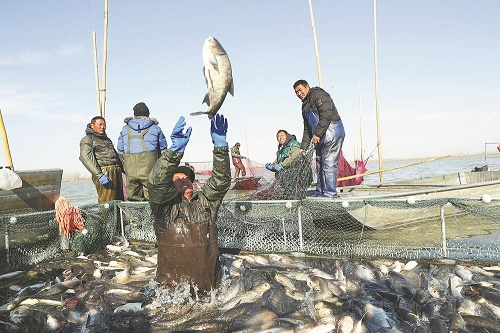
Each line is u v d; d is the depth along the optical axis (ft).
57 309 16.02
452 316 13.19
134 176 28.66
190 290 15.57
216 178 15.80
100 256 23.82
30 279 19.99
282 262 20.63
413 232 25.48
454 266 18.66
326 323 13.60
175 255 15.70
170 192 15.20
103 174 28.71
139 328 13.73
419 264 19.40
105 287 17.76
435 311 14.01
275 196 27.14
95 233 25.63
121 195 30.99
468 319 13.23
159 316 14.57
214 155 15.58
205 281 15.84
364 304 14.64
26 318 15.05
